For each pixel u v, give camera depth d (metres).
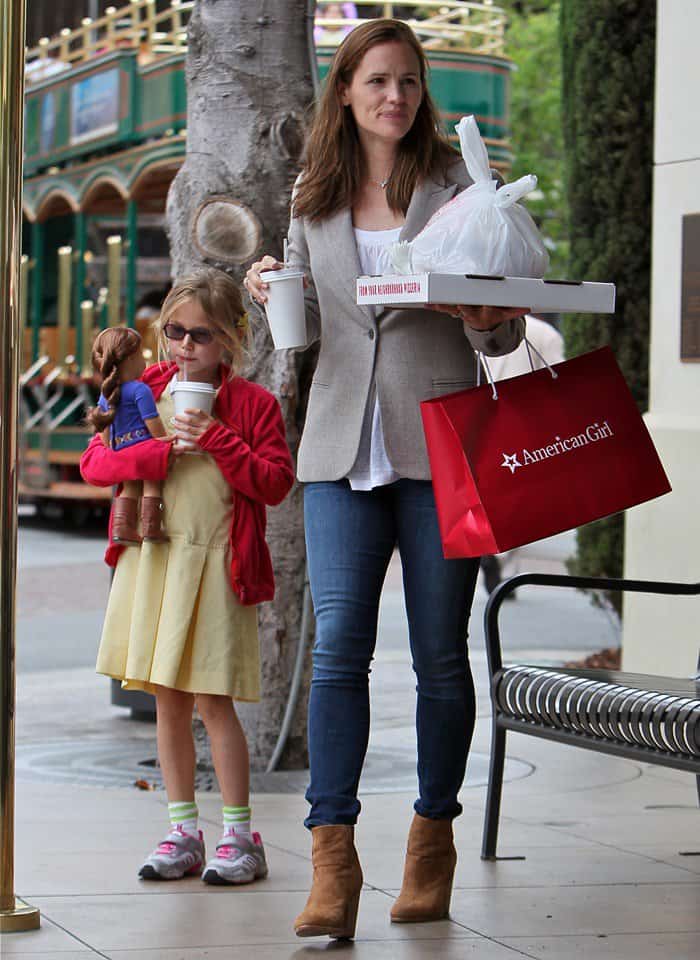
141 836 7.06
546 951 5.35
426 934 5.54
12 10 5.50
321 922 5.30
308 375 8.58
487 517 5.13
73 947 5.34
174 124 23.98
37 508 33.88
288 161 8.59
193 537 6.18
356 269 5.58
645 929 5.64
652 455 5.36
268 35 8.63
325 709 5.46
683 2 9.85
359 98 5.57
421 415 5.32
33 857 6.64
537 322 15.07
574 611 18.36
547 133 30.73
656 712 5.52
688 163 9.84
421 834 5.71
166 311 6.23
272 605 8.64
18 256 5.53
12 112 5.51
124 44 25.86
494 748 6.63
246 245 8.55
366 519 5.55
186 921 5.67
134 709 11.23
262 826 7.26
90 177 27.27
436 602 5.54
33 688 12.84
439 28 22.44
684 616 9.71
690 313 9.79
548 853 6.80
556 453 5.23
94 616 17.73
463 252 5.21
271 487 6.16
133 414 6.27
